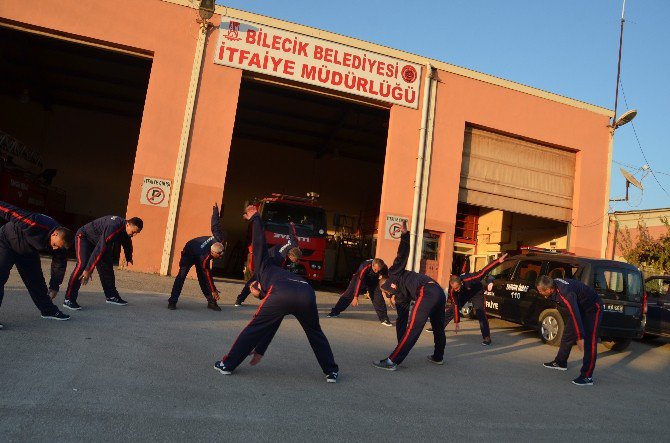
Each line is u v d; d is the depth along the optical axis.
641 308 9.75
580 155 17.22
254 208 5.16
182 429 3.28
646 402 5.86
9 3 12.38
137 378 4.22
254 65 13.74
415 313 6.00
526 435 4.07
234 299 10.10
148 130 12.95
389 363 5.85
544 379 6.49
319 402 4.25
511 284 10.80
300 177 26.22
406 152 15.11
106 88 21.30
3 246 5.26
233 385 4.42
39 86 21.23
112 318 6.49
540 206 16.83
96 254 6.70
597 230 17.17
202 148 13.23
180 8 13.37
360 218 21.08
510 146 16.61
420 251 14.77
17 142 14.80
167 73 13.19
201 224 13.06
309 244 13.70
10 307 6.24
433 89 15.42
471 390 5.38
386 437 3.64
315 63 14.30
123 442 2.97
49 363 4.27
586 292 6.67
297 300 4.74
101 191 23.38
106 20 12.91
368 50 14.85
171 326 6.51
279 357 5.73
